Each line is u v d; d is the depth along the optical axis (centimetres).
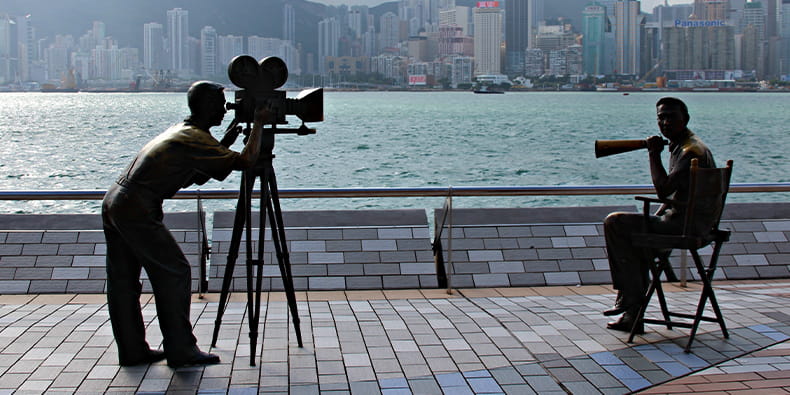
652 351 494
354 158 2709
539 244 712
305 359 474
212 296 638
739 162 2767
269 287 656
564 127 4988
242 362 468
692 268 717
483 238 710
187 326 463
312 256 677
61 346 494
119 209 442
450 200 662
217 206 1528
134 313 460
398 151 3008
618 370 459
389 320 561
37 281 641
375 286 667
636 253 538
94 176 2086
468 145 3369
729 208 766
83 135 3722
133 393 419
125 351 457
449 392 425
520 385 435
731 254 734
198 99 463
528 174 2312
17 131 4031
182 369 455
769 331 536
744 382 440
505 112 7506
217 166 452
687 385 436
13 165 2342
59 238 663
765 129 4703
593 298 638
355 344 503
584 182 2130
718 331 537
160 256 451
